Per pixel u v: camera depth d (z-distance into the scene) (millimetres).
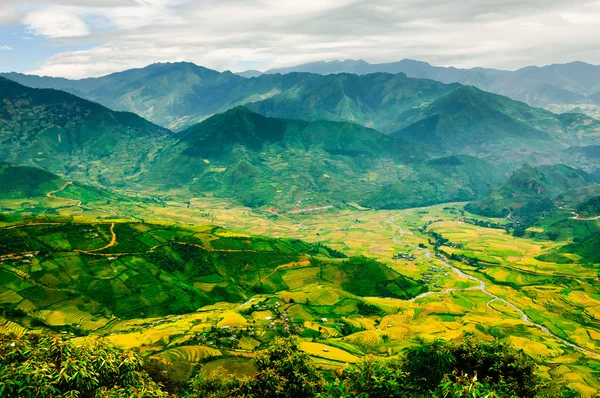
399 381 40281
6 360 27375
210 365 133750
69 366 27875
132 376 31688
